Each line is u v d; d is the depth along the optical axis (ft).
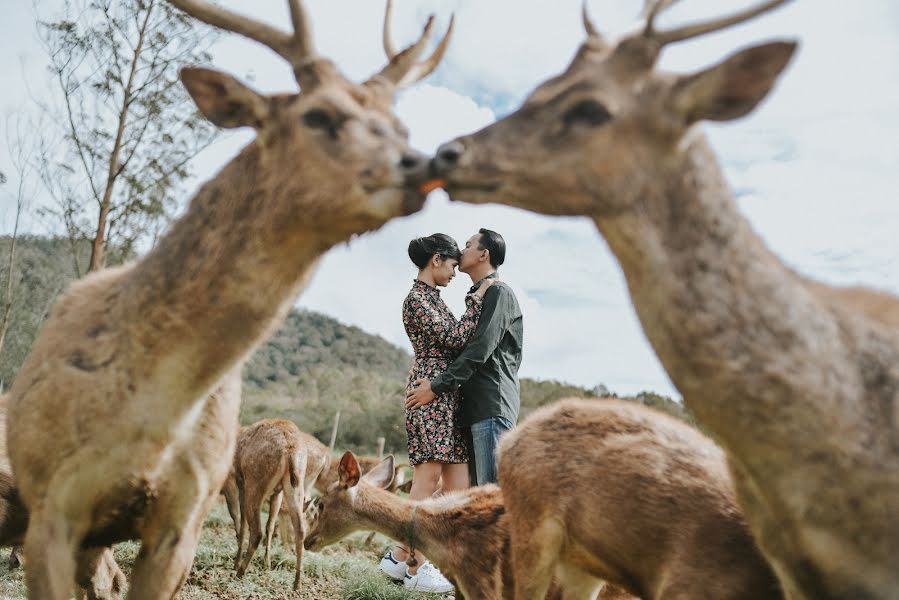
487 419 19.15
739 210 9.73
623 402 14.62
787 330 9.18
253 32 11.02
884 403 9.39
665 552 12.36
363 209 10.14
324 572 24.29
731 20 9.78
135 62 43.86
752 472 9.52
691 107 9.53
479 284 19.88
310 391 156.25
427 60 12.74
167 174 45.03
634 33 10.34
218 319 10.42
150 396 10.68
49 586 10.52
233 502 27.53
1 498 14.11
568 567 14.99
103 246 44.42
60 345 11.08
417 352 19.93
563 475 14.01
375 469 23.24
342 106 10.34
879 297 10.98
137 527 11.50
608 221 9.86
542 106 10.12
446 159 10.06
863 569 9.30
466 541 17.47
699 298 9.33
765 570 11.39
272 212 10.24
